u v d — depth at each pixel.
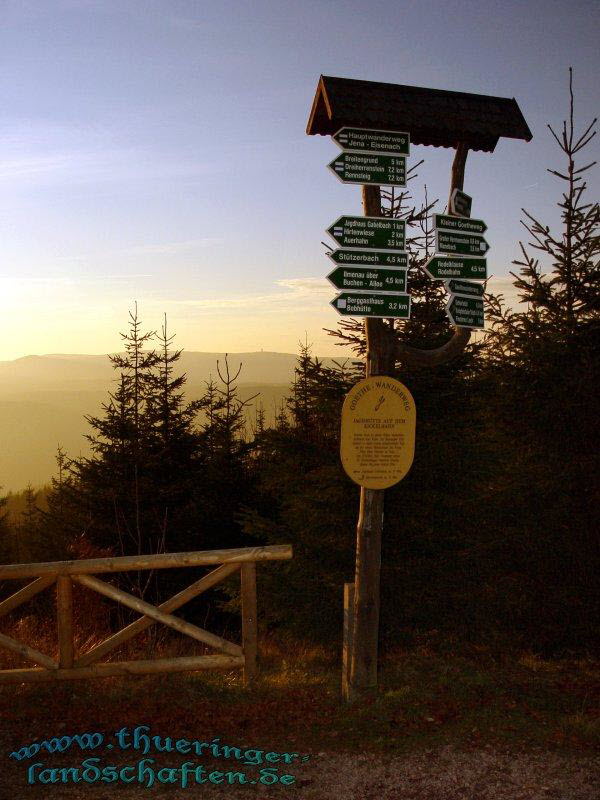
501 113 6.44
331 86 6.03
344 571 7.81
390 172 5.98
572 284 8.67
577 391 8.03
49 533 19.55
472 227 6.39
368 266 5.90
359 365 8.43
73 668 6.12
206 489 17.53
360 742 5.10
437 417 8.06
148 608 6.25
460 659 7.19
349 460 5.98
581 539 8.20
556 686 6.33
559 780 4.45
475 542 7.89
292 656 8.27
